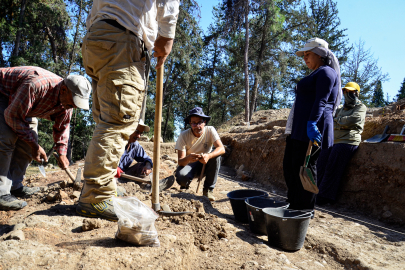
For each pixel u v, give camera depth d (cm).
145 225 202
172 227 259
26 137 313
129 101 237
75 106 322
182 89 3334
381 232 352
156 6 245
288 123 362
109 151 242
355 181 457
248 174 688
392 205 402
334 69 339
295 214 295
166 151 884
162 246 208
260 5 2119
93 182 247
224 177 688
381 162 430
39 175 544
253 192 381
